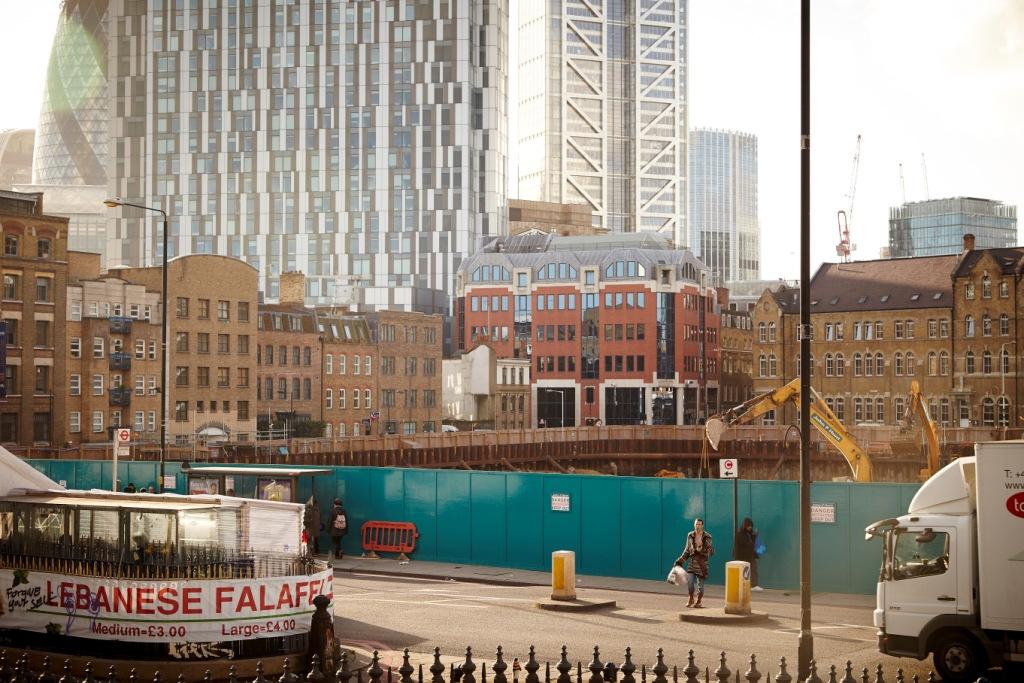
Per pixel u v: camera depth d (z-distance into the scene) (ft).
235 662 79.77
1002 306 463.83
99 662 79.66
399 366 485.56
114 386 353.92
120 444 151.23
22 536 86.69
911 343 484.33
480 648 88.99
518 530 142.31
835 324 502.79
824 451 366.02
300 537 87.10
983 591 78.84
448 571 139.44
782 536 126.41
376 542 152.05
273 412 418.31
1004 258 468.75
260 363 413.18
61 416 325.01
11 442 309.83
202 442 342.23
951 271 484.74
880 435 361.30
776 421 510.17
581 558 137.69
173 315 375.45
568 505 138.92
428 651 88.02
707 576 121.49
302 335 431.43
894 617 82.64
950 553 81.25
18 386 312.50
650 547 133.69
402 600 114.62
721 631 97.96
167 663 78.95
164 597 80.43
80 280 344.69
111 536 83.76
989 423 465.06
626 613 107.24
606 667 58.34
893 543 83.20
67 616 82.79
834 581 123.65
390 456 309.42
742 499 128.67
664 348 583.17
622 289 583.99
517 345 599.16
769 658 85.30
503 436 358.23
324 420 443.32
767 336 514.27
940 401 476.54
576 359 589.73
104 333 347.77
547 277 595.06
